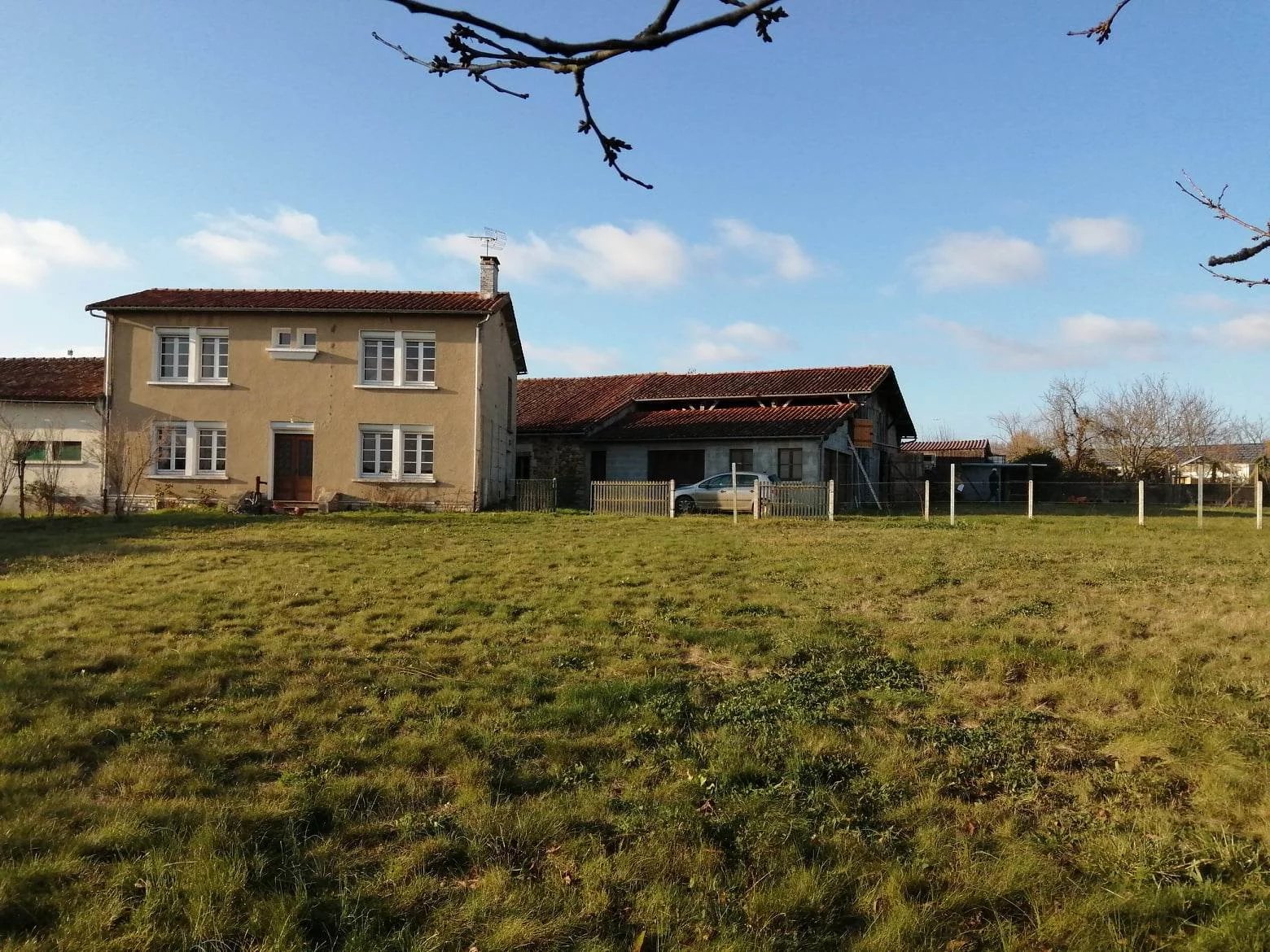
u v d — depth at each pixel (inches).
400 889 143.4
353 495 924.0
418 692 243.9
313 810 169.9
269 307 914.1
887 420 1409.9
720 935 131.6
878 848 158.1
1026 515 984.9
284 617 341.1
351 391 927.0
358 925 133.2
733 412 1182.9
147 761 190.9
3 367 1026.1
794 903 139.9
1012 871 148.2
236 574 445.4
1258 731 203.8
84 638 298.0
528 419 1232.2
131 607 353.7
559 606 363.9
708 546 588.4
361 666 268.8
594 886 144.9
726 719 223.6
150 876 142.8
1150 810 169.9
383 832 163.8
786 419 1091.3
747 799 177.0
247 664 270.1
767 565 495.2
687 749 204.1
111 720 215.5
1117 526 808.3
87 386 959.6
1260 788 174.6
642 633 320.8
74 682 245.1
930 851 156.3
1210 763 187.2
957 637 306.2
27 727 208.4
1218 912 136.2
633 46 75.0
